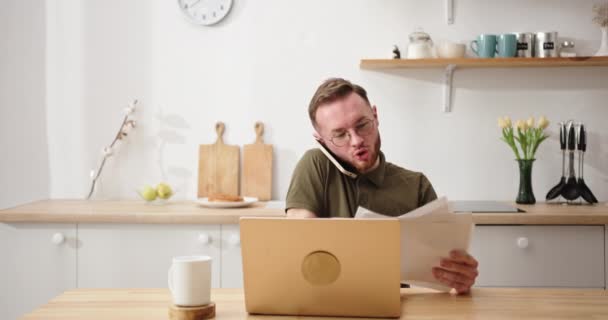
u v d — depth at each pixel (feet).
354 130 5.82
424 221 4.87
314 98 5.92
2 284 9.11
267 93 10.66
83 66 10.67
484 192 10.54
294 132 10.66
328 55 10.58
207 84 10.69
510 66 10.22
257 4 10.59
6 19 10.63
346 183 6.25
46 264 9.05
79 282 9.04
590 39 10.37
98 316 4.38
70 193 10.75
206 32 10.66
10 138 10.70
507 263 8.75
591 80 10.39
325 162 6.27
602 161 10.42
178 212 8.99
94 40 10.66
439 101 10.51
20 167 10.72
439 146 10.53
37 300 9.09
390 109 10.53
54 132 10.71
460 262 5.01
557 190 9.89
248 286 4.42
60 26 10.65
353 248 4.30
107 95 10.70
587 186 10.29
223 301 4.86
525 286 8.77
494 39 9.86
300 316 4.45
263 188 10.58
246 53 10.64
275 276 4.39
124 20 10.66
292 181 6.34
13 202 10.75
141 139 10.73
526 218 8.64
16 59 10.66
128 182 10.75
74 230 9.02
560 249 8.72
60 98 10.69
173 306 4.40
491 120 10.51
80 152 10.73
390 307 4.36
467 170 10.54
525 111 10.47
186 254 9.01
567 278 8.73
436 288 5.16
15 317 9.11
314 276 4.37
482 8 10.44
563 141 9.89
